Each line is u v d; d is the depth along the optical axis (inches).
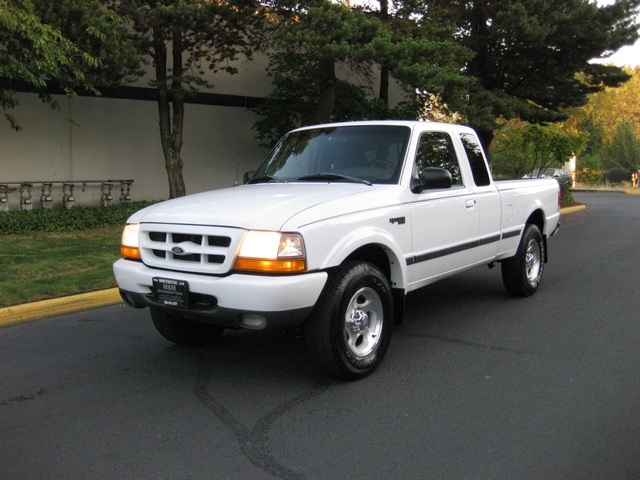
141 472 136.6
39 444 151.1
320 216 174.9
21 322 269.6
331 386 187.0
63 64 432.1
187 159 684.7
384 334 196.2
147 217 190.9
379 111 705.0
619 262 412.5
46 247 418.3
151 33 540.4
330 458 141.9
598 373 196.9
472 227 244.2
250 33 574.9
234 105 714.2
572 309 280.5
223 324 175.5
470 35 761.6
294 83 671.1
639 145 1736.0
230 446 148.6
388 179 210.2
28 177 579.2
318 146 234.2
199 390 185.8
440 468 136.6
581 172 1833.2
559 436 151.9
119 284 194.2
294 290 165.0
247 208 177.6
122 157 639.8
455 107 581.3
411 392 181.5
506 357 213.5
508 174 1075.9
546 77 806.5
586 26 719.1
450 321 261.3
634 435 152.3
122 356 220.1
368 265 189.5
